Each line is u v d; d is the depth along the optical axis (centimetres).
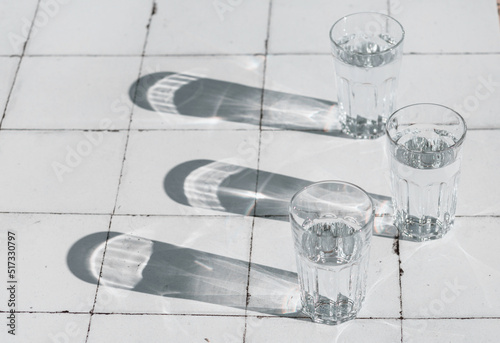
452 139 200
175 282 204
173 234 215
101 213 222
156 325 196
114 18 280
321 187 184
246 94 252
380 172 225
